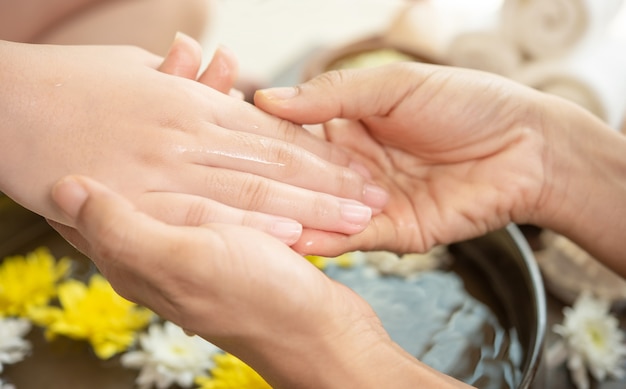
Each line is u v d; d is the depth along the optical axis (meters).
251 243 0.35
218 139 0.40
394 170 0.46
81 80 0.40
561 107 0.45
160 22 0.61
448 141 0.45
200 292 0.35
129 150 0.39
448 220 0.45
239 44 0.66
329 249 0.41
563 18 0.55
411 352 0.45
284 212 0.40
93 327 0.46
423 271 0.49
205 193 0.40
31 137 0.39
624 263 0.46
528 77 0.57
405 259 0.49
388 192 0.45
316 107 0.43
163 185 0.39
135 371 0.45
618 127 0.57
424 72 0.44
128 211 0.34
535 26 0.56
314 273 0.36
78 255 0.50
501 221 0.46
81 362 0.45
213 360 0.45
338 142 0.46
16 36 0.59
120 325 0.46
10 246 0.50
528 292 0.44
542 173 0.45
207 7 0.62
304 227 0.41
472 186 0.45
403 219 0.45
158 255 0.34
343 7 0.70
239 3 0.71
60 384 0.44
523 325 0.44
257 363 0.37
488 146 0.45
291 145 0.42
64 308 0.47
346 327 0.37
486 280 0.48
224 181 0.40
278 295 0.35
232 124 0.42
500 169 0.45
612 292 0.51
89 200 0.33
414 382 0.37
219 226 0.35
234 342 0.36
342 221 0.41
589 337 0.48
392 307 0.47
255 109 0.43
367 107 0.44
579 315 0.49
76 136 0.39
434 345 0.45
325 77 0.43
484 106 0.44
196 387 0.44
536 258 0.53
